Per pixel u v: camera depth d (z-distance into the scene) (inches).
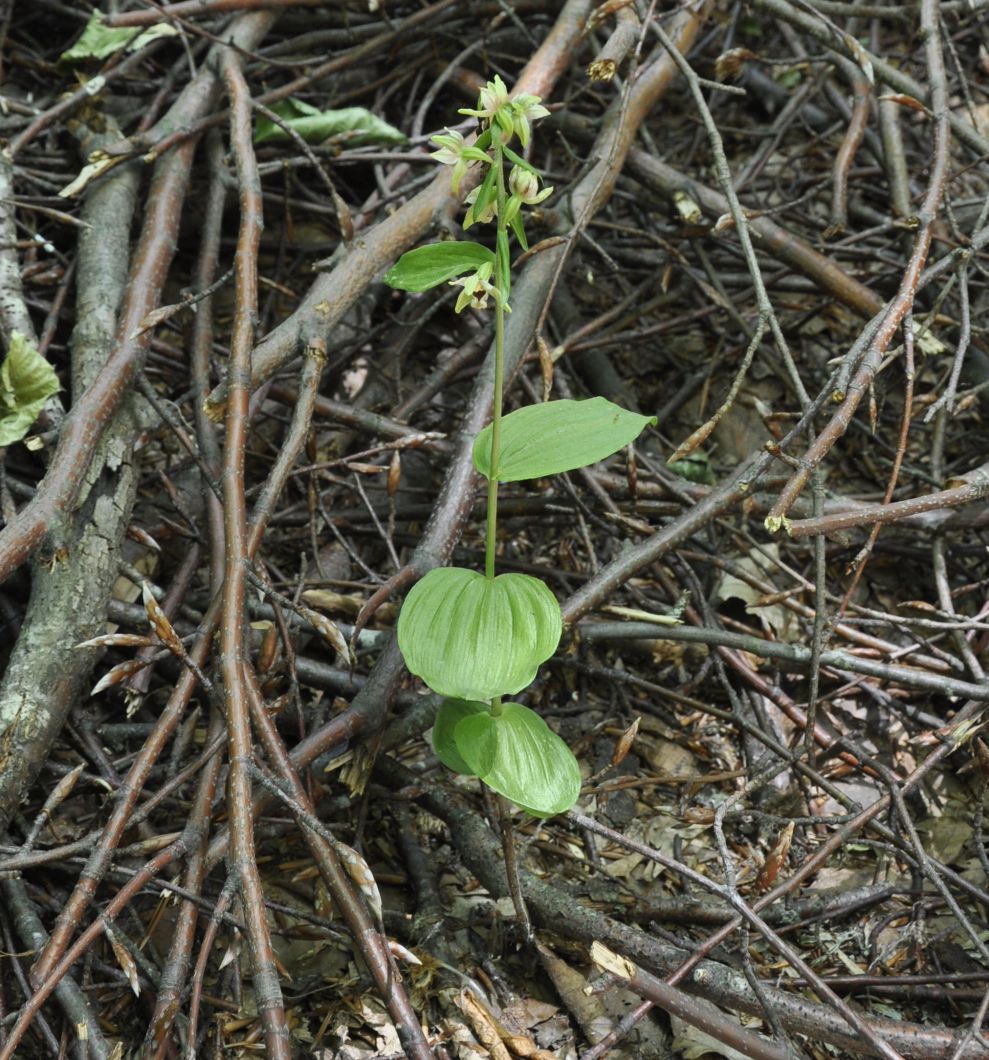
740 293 54.7
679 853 42.7
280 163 49.3
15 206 47.8
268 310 52.2
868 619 44.7
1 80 54.4
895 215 51.9
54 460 41.1
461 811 41.5
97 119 50.0
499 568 46.8
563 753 38.2
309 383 42.9
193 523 44.5
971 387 50.5
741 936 38.6
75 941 38.5
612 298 57.2
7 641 43.1
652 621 43.6
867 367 39.6
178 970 36.5
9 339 45.1
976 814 42.5
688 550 47.4
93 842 37.6
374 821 42.4
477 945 40.5
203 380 45.4
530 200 35.8
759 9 50.2
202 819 38.5
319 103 57.4
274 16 52.6
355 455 44.2
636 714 45.6
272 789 37.2
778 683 45.8
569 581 46.8
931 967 41.0
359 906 37.1
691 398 53.8
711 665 45.1
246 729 37.6
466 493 43.4
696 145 61.4
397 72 56.1
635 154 50.8
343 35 55.7
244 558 39.6
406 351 52.4
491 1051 37.1
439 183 46.9
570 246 46.2
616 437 36.8
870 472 51.3
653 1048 39.2
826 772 44.4
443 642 36.7
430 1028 38.9
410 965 39.4
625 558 43.6
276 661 41.8
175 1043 37.7
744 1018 39.4
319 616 39.4
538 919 40.1
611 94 61.6
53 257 50.0
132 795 38.1
